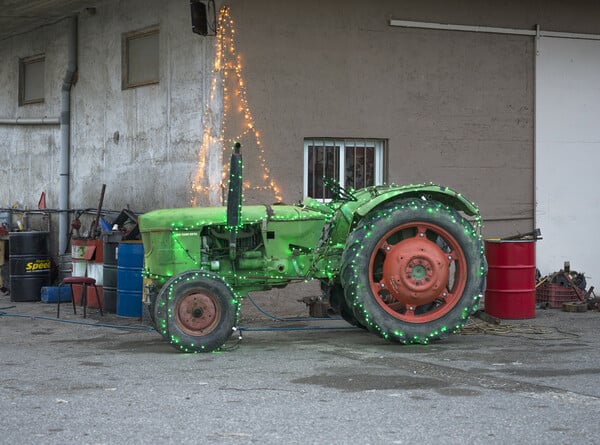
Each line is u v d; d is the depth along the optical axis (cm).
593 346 919
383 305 923
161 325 880
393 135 1266
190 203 1235
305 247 959
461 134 1305
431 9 1284
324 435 559
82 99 1473
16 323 1149
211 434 564
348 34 1240
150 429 578
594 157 1393
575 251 1384
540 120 1357
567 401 648
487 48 1320
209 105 1203
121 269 1180
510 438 550
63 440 555
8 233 1527
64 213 1503
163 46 1287
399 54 1268
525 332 1021
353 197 966
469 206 966
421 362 819
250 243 955
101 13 1418
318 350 899
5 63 1677
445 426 578
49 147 1559
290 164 1215
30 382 741
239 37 1187
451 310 933
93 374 775
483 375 751
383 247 932
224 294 895
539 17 1354
